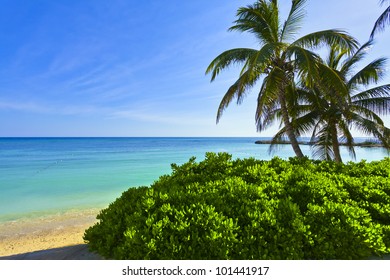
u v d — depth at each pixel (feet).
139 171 72.13
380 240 9.76
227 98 38.68
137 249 8.69
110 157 121.90
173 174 16.80
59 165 88.07
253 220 9.47
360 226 9.71
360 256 9.36
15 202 38.24
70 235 24.20
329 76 30.07
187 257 8.38
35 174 66.85
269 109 35.94
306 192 12.58
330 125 41.37
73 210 33.71
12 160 109.09
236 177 14.58
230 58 35.37
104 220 11.69
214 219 9.23
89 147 227.20
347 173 19.06
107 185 52.21
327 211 10.25
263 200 10.98
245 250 8.64
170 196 11.19
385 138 37.35
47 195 43.11
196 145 266.98
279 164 18.84
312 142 44.06
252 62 30.42
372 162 23.07
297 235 9.16
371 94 37.93
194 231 8.98
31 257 12.60
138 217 9.87
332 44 31.14
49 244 21.85
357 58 40.93
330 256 9.15
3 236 23.86
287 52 31.50
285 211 10.20
